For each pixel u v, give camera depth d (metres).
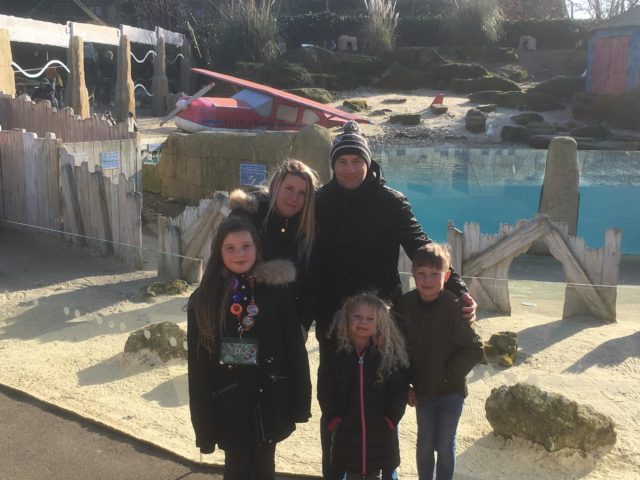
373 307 3.25
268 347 3.20
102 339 5.75
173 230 7.41
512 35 29.84
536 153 12.06
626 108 20.89
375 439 3.31
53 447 4.02
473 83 24.41
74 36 19.11
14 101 13.22
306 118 16.59
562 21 29.59
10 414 4.39
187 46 27.52
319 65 26.00
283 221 3.61
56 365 5.20
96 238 8.52
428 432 3.45
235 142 10.47
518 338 5.82
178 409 4.54
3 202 9.92
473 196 11.92
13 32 17.22
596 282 6.34
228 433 3.22
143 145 13.50
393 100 23.41
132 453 3.97
